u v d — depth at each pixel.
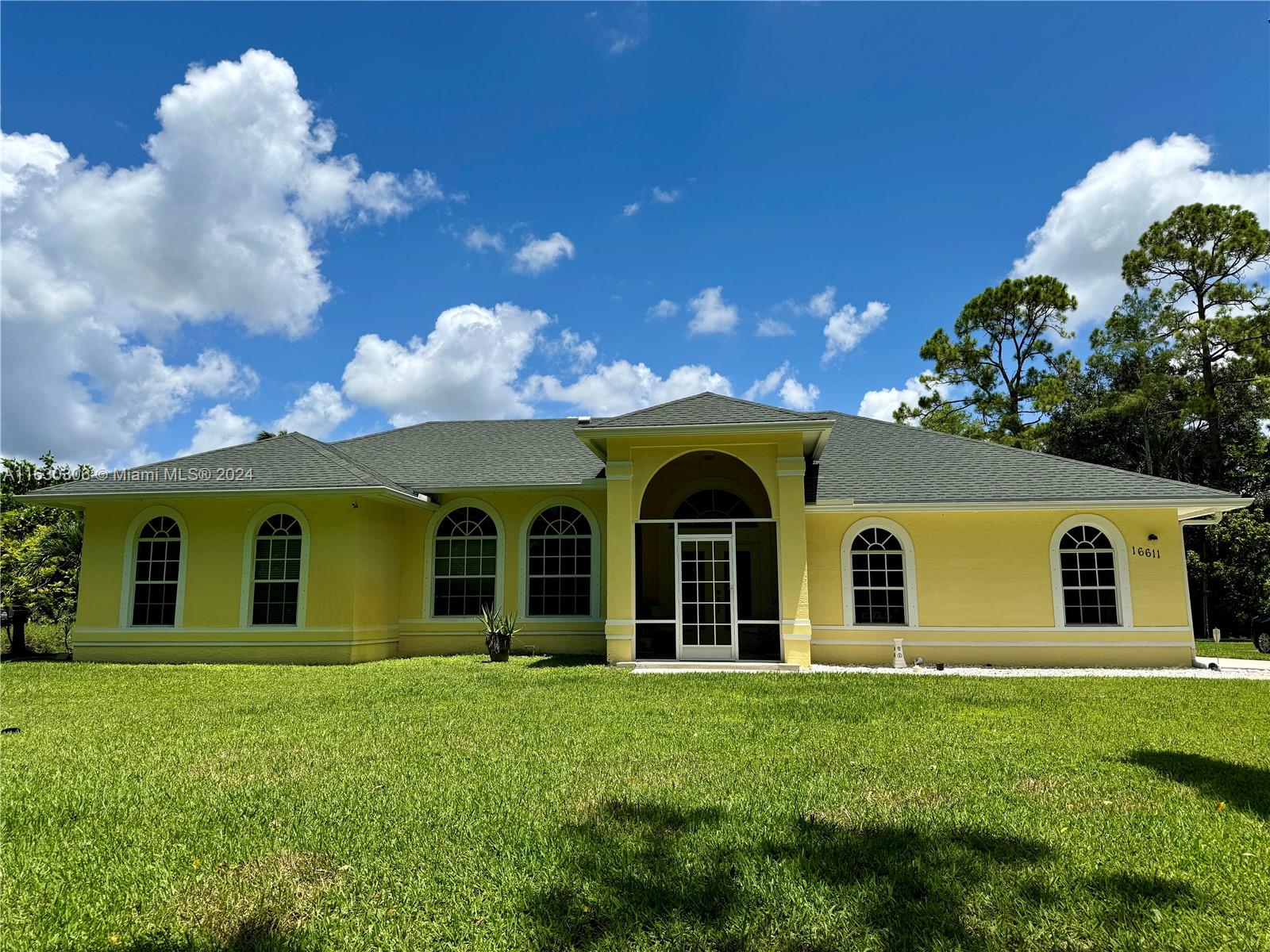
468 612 17.83
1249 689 10.94
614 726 8.04
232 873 4.01
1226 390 31.03
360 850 4.32
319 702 9.91
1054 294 36.03
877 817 4.84
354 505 16.23
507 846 4.36
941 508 15.16
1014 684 11.53
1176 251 31.64
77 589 20.00
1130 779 5.83
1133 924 3.37
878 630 15.31
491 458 19.53
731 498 18.06
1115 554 15.05
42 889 3.83
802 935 3.27
